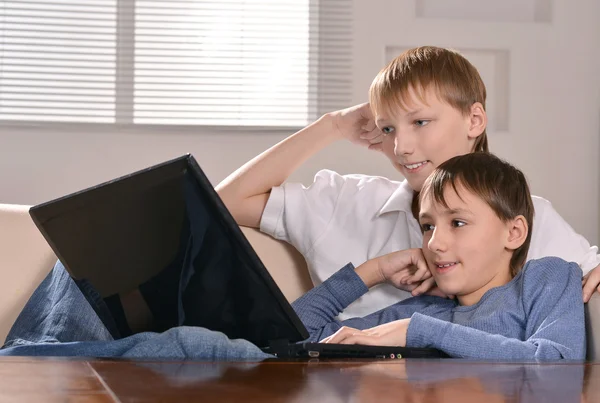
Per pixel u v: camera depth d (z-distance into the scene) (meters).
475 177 1.34
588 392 0.58
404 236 1.64
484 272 1.34
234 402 0.51
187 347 0.89
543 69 2.57
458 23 2.55
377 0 2.55
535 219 1.61
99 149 2.49
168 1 2.57
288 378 0.63
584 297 1.28
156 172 0.94
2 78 2.52
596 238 2.58
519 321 1.27
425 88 1.52
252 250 0.94
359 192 1.72
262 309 0.99
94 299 1.07
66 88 2.54
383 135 1.62
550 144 2.57
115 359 0.82
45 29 2.54
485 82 2.60
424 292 1.45
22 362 0.76
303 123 2.60
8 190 2.47
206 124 2.57
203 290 1.00
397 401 0.52
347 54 2.56
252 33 2.60
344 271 1.49
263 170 1.74
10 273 1.71
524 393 0.57
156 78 2.58
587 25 2.57
